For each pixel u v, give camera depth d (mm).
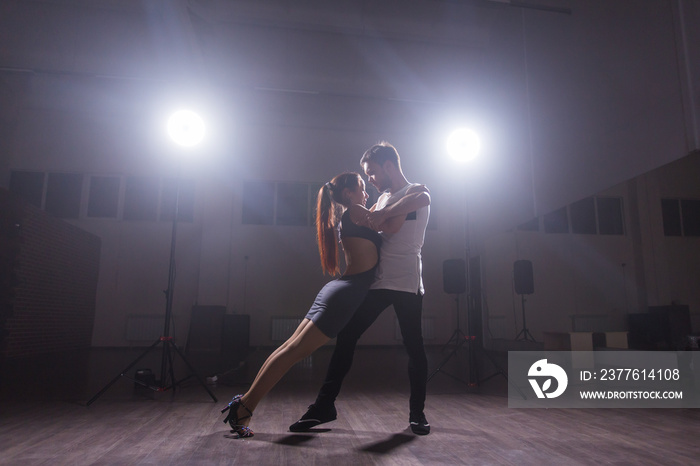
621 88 3188
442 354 6570
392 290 1879
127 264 7980
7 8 5551
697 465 1421
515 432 1875
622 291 8156
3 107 7332
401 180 2074
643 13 3020
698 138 2600
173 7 5422
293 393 2941
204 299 7918
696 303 8203
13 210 5500
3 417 2168
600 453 1561
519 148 4617
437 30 5789
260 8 5715
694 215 8547
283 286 8195
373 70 6461
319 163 8680
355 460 1464
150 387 2953
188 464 1406
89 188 8117
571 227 8258
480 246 5449
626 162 3117
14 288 5484
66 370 4422
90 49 6098
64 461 1435
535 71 4375
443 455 1527
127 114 8148
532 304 7902
